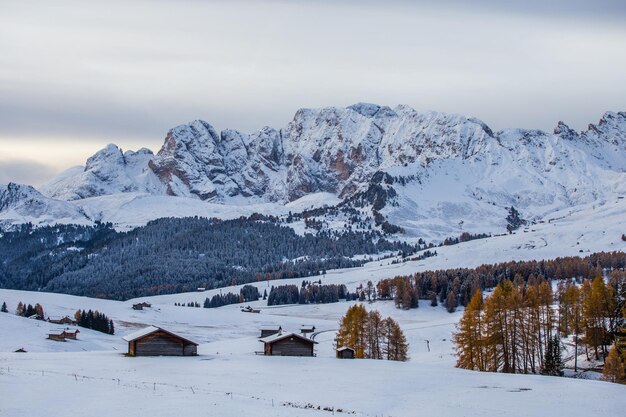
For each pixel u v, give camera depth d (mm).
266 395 82938
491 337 126250
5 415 67812
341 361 126250
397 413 74875
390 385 93250
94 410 70250
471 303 129375
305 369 110375
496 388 91812
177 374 100438
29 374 93000
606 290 132375
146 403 73812
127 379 92938
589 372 125812
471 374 106875
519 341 128250
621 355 113125
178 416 68000
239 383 92188
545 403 81250
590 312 130500
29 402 73562
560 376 115438
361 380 97625
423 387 92062
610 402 82500
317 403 78750
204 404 73688
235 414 69500
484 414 74812
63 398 75938
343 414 72250
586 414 75812
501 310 126250
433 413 75062
